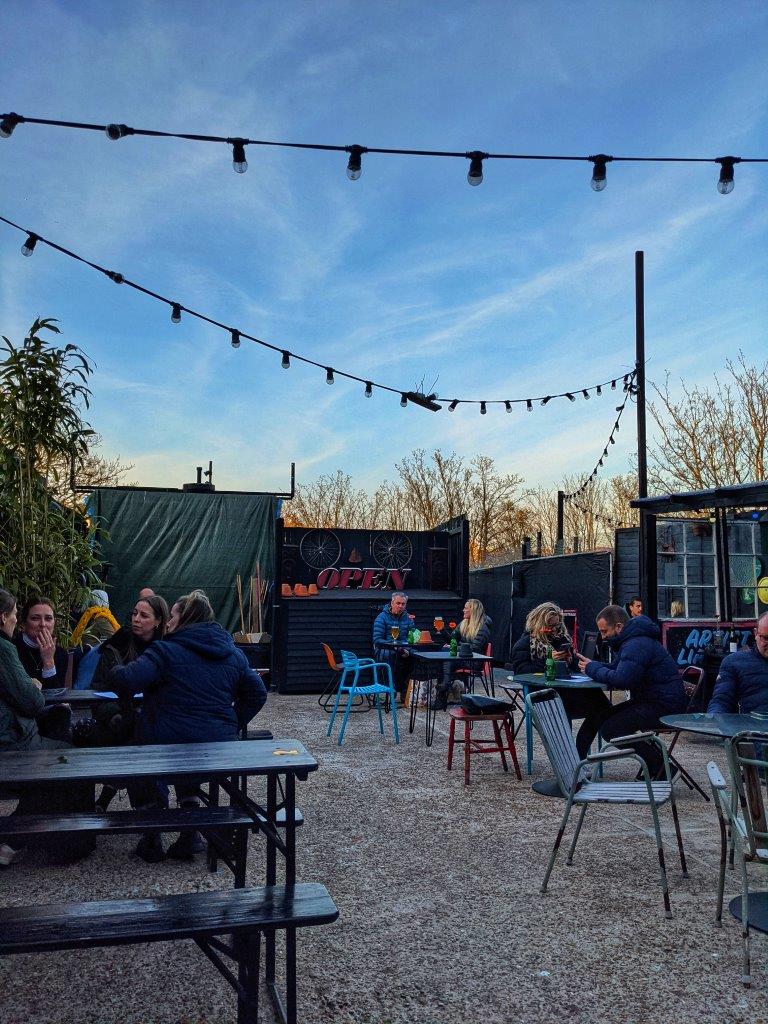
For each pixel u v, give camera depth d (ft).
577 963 11.34
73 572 26.09
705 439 68.80
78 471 27.61
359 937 12.15
